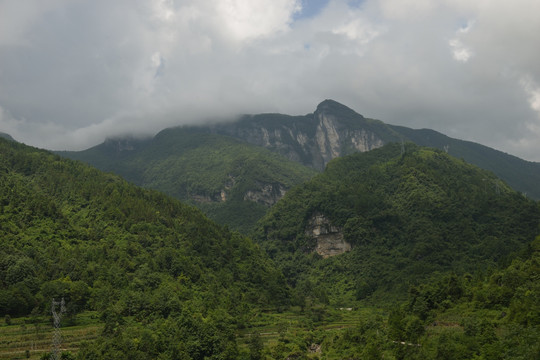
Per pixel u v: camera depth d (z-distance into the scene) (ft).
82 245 611.06
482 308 426.51
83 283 522.47
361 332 474.49
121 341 413.80
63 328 468.34
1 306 469.16
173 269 611.88
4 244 547.49
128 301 508.94
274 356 481.05
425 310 462.60
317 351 512.22
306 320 628.28
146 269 586.45
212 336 462.60
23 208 637.71
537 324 343.46
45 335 447.01
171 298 526.98
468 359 334.03
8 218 608.60
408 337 403.75
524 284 411.75
